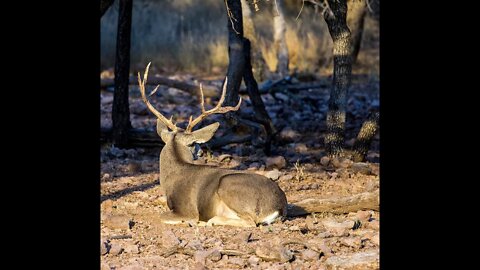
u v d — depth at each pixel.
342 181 22.47
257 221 17.81
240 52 26.11
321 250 15.80
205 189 18.27
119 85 27.70
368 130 25.00
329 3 24.98
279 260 15.28
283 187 21.92
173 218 18.47
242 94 37.88
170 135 19.42
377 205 19.14
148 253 16.16
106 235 17.39
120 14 27.38
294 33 48.25
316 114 35.34
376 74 43.53
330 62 46.91
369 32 51.47
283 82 38.97
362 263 14.88
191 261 15.48
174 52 49.12
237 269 14.93
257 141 27.80
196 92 36.62
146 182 22.81
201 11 56.69
